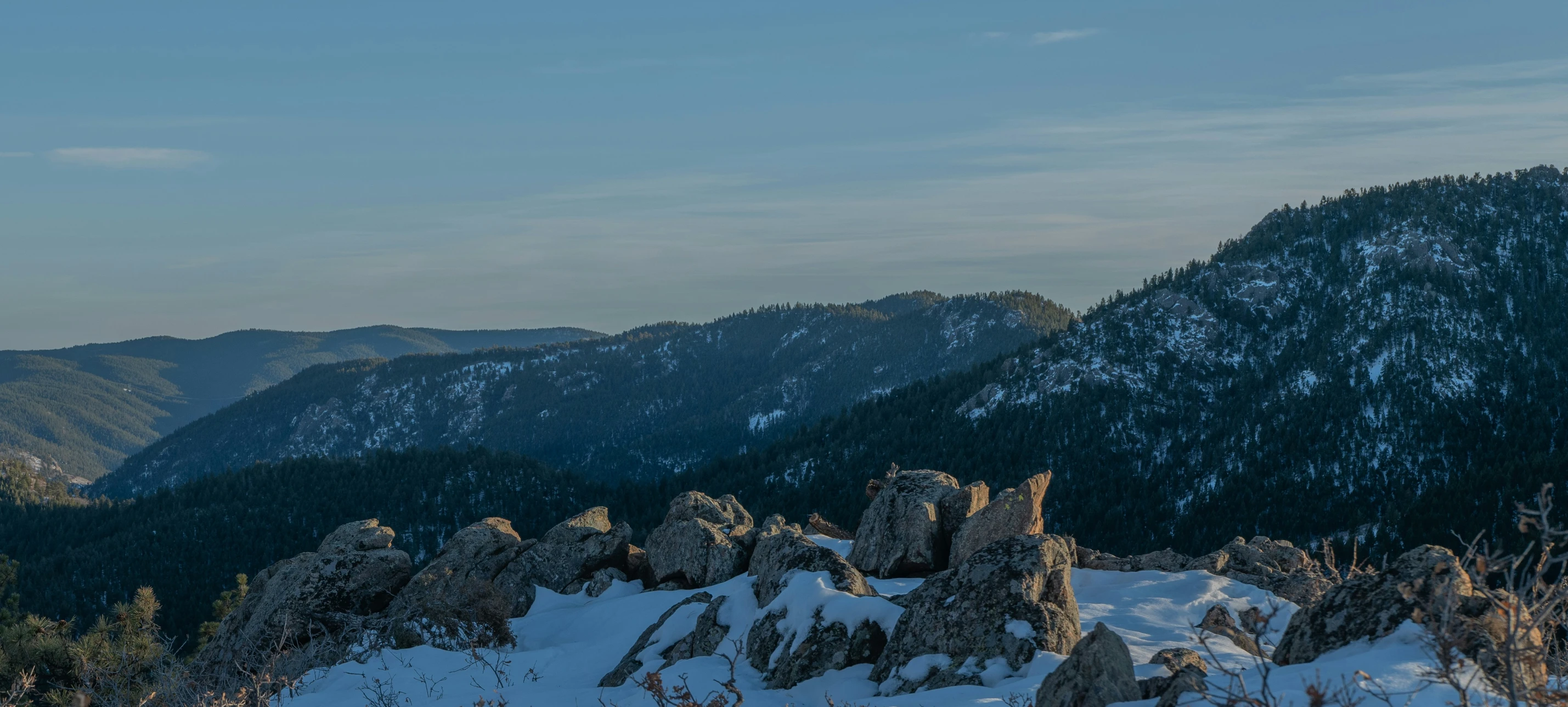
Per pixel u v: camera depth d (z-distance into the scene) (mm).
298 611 21172
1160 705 7629
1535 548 5953
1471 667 6984
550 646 19625
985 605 12516
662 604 20062
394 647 18969
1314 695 6043
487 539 24125
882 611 13547
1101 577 20203
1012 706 10031
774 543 17391
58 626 20141
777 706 12062
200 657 22328
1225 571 22438
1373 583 9781
